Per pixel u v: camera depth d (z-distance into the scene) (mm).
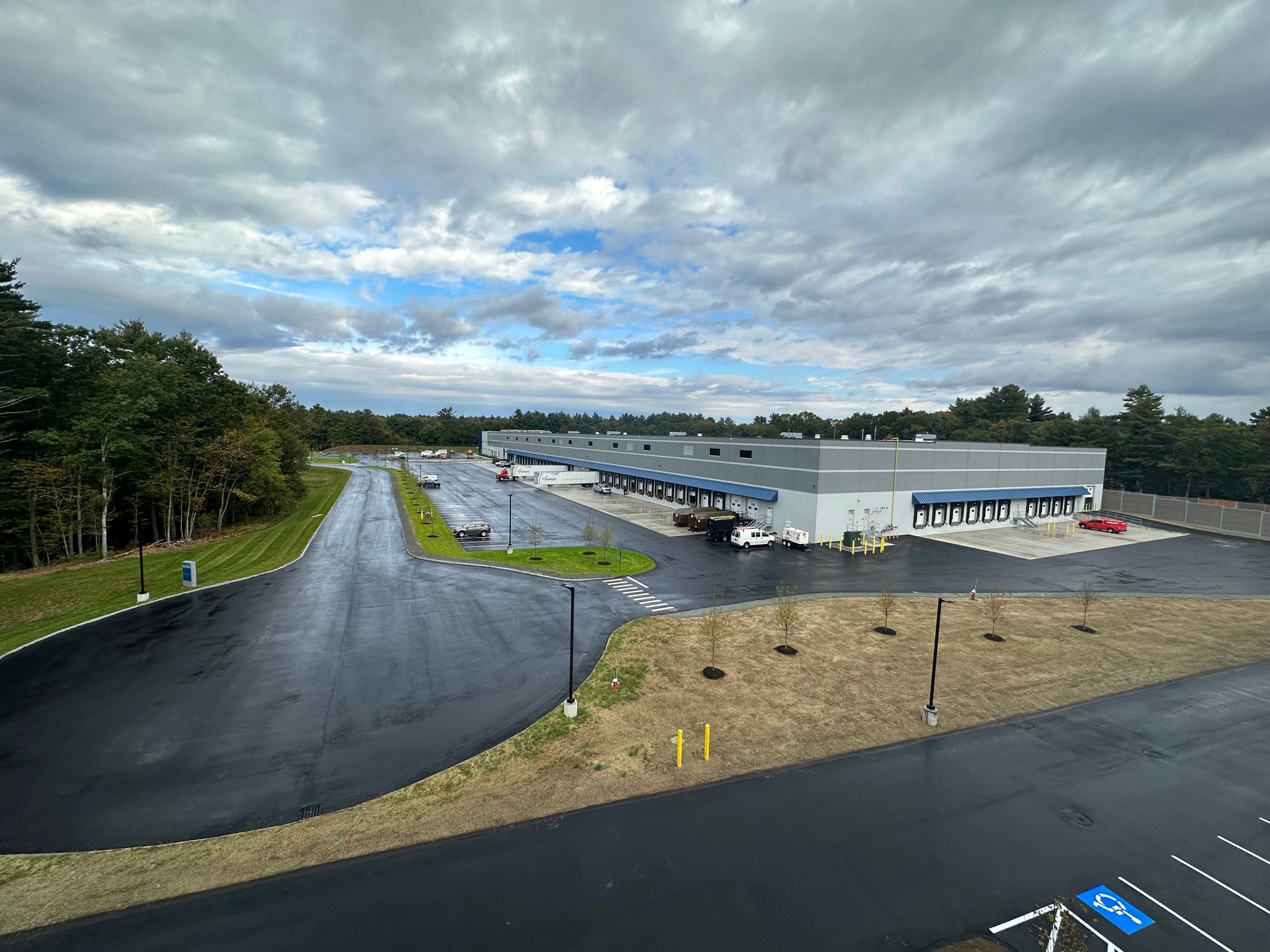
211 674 20078
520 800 13422
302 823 12578
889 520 47344
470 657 21594
